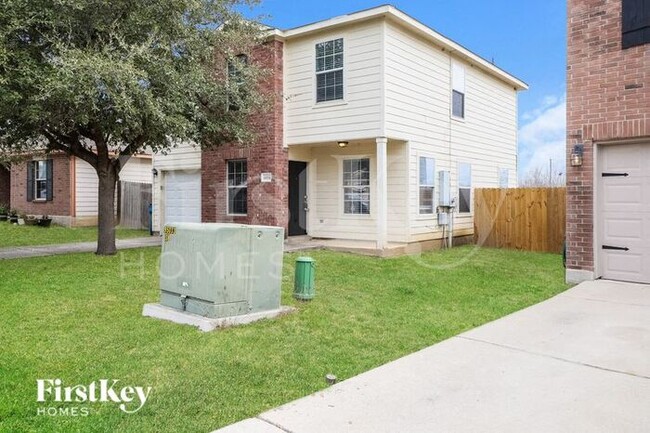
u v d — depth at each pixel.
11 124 9.34
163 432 3.08
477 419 3.29
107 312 5.93
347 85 11.88
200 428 3.14
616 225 8.05
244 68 10.86
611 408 3.45
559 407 3.47
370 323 5.73
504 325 5.66
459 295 7.40
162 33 9.00
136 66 8.48
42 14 8.00
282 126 12.90
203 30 10.06
